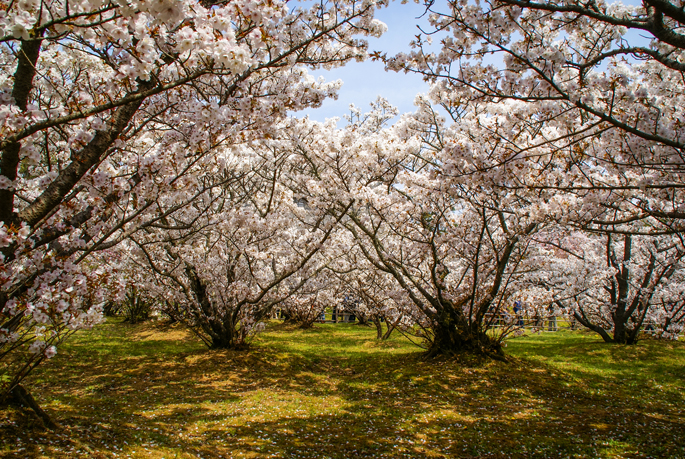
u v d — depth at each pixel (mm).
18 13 2541
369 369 10812
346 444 5398
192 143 4480
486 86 4934
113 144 4422
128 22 2803
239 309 11805
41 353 4277
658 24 3725
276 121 5523
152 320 21109
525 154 6367
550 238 9766
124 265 10133
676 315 14609
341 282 14922
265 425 6133
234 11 3193
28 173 7383
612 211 7492
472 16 4637
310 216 12305
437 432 5895
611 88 4242
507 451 5176
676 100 5840
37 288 4012
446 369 9445
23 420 4844
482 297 10781
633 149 5062
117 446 4828
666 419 6598
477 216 10094
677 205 5832
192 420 6254
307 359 11836
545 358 12531
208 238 11375
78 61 6168
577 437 5668
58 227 4246
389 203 9633
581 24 5289
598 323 15664
